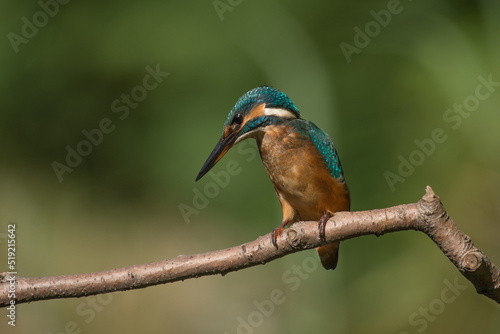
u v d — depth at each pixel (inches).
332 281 444.8
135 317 584.7
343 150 462.0
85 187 666.2
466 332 398.9
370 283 430.9
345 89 480.4
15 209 628.1
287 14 520.7
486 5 440.1
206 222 643.5
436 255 416.5
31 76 622.8
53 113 638.5
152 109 602.9
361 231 184.5
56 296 183.9
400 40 476.1
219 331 581.0
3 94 625.6
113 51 588.7
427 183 427.5
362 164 455.2
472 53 433.1
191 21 573.6
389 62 476.4
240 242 622.8
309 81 488.4
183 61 567.8
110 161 649.0
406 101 449.4
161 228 663.8
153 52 581.3
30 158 658.8
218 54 560.4
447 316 405.7
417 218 175.6
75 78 620.7
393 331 411.8
